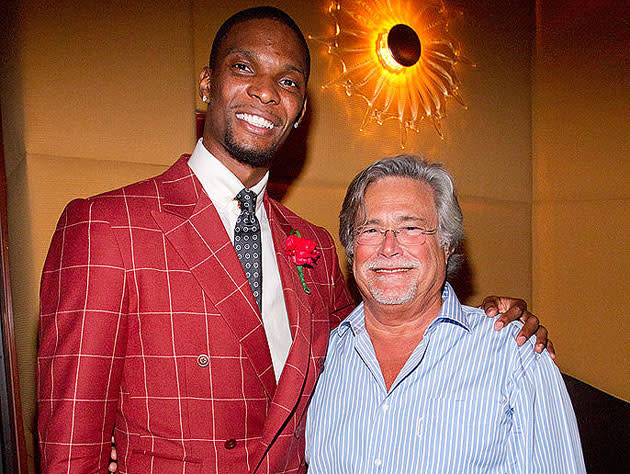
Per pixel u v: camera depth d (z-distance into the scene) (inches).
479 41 132.9
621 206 125.5
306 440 62.9
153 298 53.2
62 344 50.5
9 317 83.6
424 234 57.8
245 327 55.6
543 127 140.0
